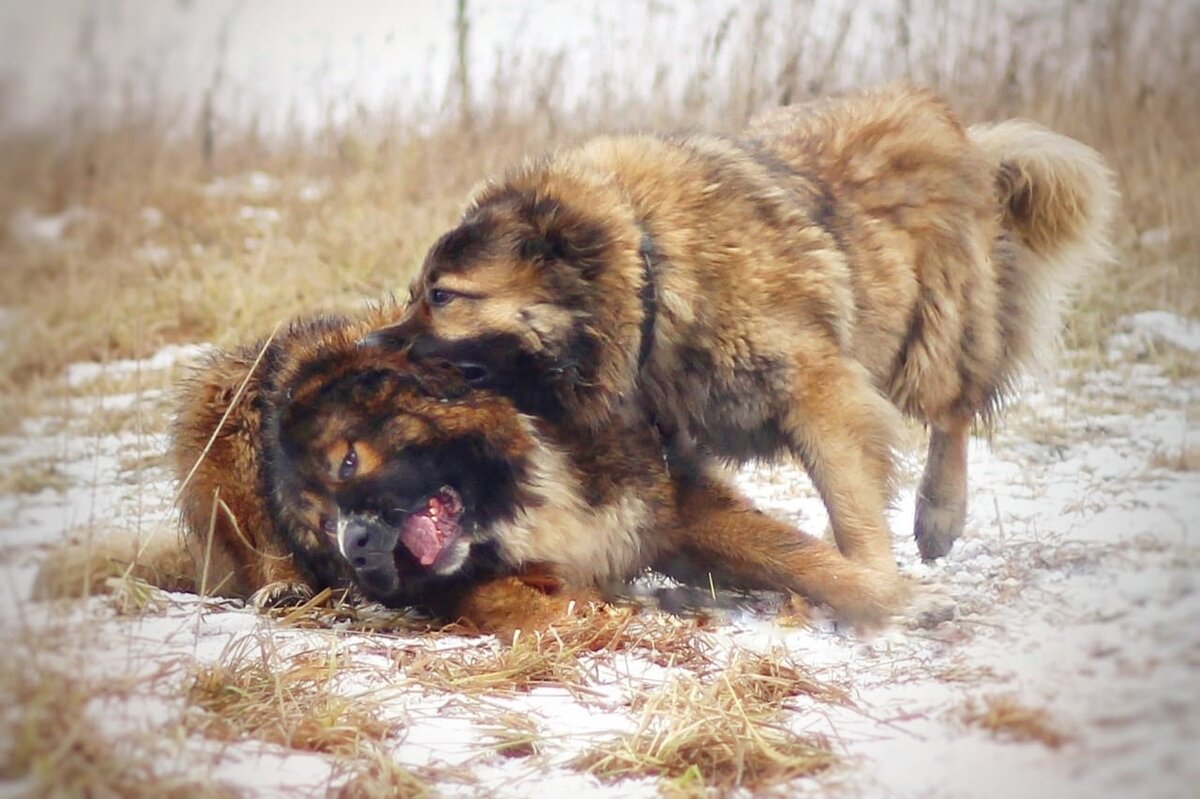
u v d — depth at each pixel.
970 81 13.23
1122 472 7.78
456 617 6.34
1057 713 4.55
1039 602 5.77
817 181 6.54
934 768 4.35
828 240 6.29
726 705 5.05
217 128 15.75
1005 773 4.20
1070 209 7.32
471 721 5.05
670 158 6.31
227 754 4.55
